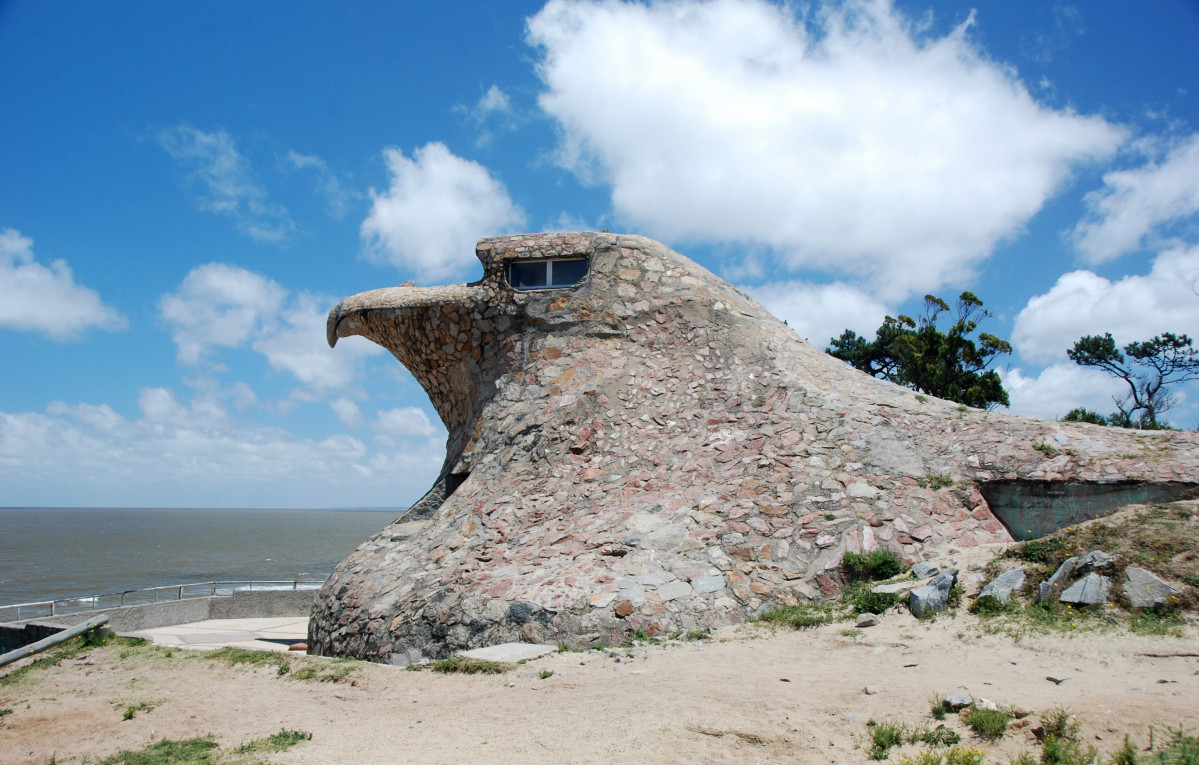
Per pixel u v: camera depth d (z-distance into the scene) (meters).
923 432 14.77
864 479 13.74
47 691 11.13
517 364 17.83
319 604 15.03
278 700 10.05
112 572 68.00
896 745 6.73
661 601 11.80
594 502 14.62
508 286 18.30
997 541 12.75
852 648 9.73
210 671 11.74
